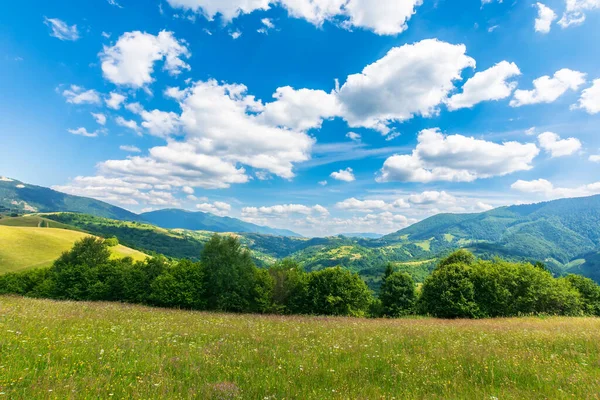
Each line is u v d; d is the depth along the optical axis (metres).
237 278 43.72
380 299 71.81
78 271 59.00
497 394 6.95
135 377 7.25
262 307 45.47
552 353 10.85
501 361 9.66
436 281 52.69
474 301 48.88
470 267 53.06
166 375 7.51
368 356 10.45
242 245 47.53
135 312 21.88
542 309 47.44
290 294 51.09
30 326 11.57
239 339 12.98
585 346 11.86
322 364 9.25
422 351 11.36
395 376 8.23
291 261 54.44
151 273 52.38
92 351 9.02
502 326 20.52
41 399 5.48
